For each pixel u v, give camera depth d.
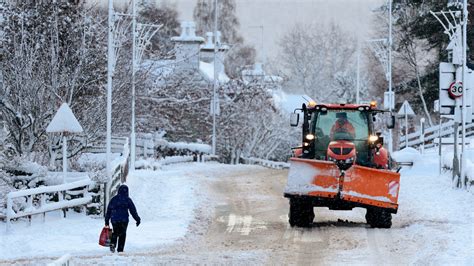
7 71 71.88
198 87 145.88
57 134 72.12
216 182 85.25
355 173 50.59
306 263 40.41
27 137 72.50
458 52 71.62
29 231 51.31
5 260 41.91
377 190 50.62
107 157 60.56
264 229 53.34
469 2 129.38
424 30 138.75
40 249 45.56
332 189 50.62
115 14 62.81
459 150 97.94
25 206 56.22
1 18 74.75
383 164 53.75
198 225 55.47
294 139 164.50
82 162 81.06
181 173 95.25
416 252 42.88
